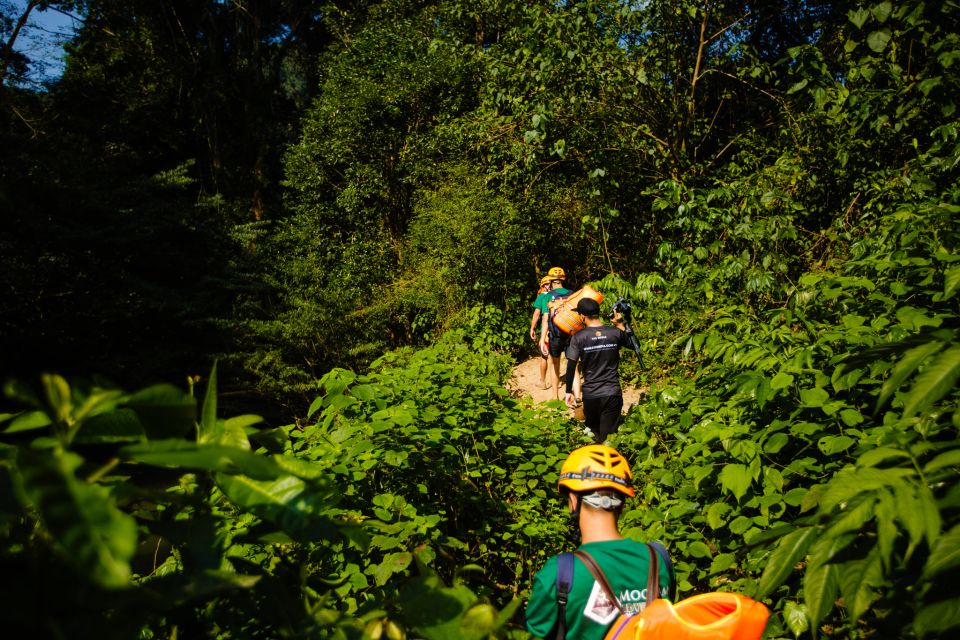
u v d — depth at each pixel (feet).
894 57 19.79
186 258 37.83
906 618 4.00
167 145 69.36
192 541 3.24
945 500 3.13
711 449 10.28
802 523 3.84
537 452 14.70
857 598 3.23
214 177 67.56
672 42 30.07
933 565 2.85
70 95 56.70
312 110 57.72
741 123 36.01
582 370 18.47
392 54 52.31
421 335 43.19
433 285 40.29
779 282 18.89
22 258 28.48
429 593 3.44
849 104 20.63
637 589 5.62
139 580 5.16
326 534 3.82
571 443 17.08
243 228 44.88
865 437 7.96
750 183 23.38
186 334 34.14
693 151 32.04
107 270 30.94
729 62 30.48
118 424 2.97
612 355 18.19
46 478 2.03
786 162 24.17
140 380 30.25
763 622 4.11
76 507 1.95
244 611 3.86
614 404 18.03
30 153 31.71
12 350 27.68
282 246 51.70
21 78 52.08
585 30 27.50
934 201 13.46
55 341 28.89
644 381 23.98
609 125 30.25
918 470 3.42
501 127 33.19
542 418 16.35
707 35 32.42
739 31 32.71
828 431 9.09
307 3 73.46
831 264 19.58
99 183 34.78
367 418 11.50
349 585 7.09
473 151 41.63
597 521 6.13
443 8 43.47
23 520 3.07
